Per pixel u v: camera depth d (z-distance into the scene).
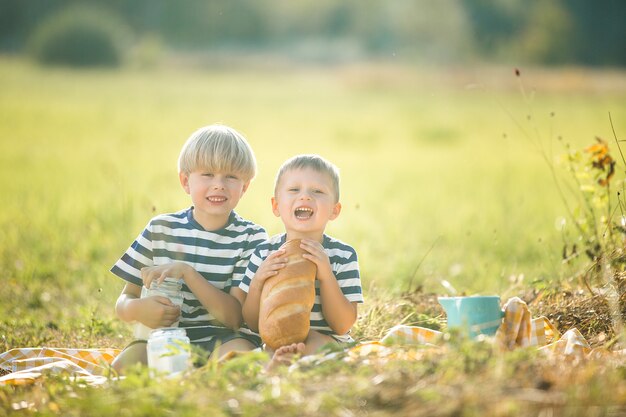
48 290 9.72
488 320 5.34
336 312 5.63
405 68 84.81
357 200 19.61
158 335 5.20
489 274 10.02
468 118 43.44
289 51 118.31
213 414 3.99
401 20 115.88
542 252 11.27
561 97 55.41
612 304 6.10
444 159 29.38
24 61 84.31
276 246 6.04
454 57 103.81
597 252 6.98
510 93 57.72
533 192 19.77
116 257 11.32
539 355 4.67
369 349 4.97
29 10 119.56
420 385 4.13
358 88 65.31
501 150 31.06
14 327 7.51
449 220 15.97
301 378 4.38
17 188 18.95
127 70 79.94
